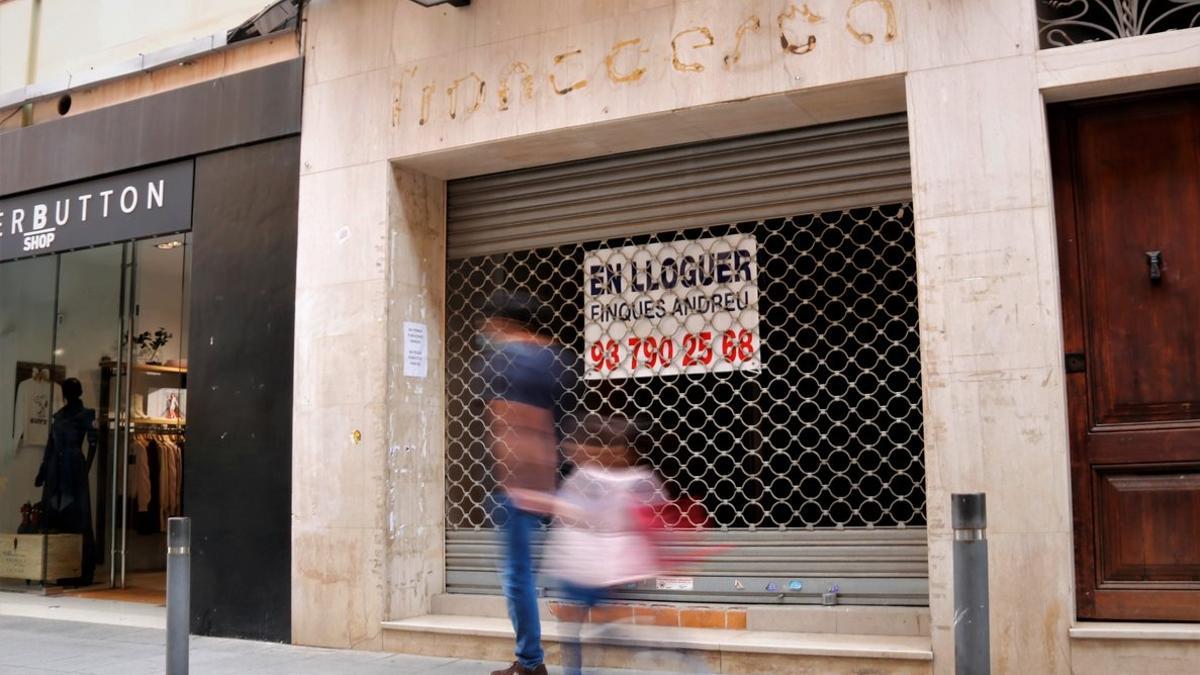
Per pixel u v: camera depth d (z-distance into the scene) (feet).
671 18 21.12
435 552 24.47
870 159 20.68
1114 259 18.21
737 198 21.90
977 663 11.79
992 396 17.75
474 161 24.09
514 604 18.28
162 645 23.82
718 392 22.07
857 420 21.04
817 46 19.65
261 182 25.82
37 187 29.91
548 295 24.26
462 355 25.25
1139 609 17.42
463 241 25.31
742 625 20.62
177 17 28.50
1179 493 17.43
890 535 19.93
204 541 25.41
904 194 20.31
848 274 21.26
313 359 24.43
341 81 24.95
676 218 22.57
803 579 20.57
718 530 21.49
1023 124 18.01
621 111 21.38
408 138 23.91
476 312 25.20
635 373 22.88
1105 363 18.11
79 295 35.29
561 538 18.28
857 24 19.38
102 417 34.63
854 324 21.18
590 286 23.63
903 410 20.74
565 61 22.16
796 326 21.62
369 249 24.04
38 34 31.50
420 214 24.88
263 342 25.27
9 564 33.22
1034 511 17.31
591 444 23.12
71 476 33.83
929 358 18.22
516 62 22.75
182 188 27.20
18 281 36.19
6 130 31.37
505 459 18.89
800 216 21.62
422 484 24.27
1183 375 17.63
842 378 21.22
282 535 24.40
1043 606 17.13
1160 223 18.02
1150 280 17.94
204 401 25.94
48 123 29.96
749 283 21.93
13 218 30.53
